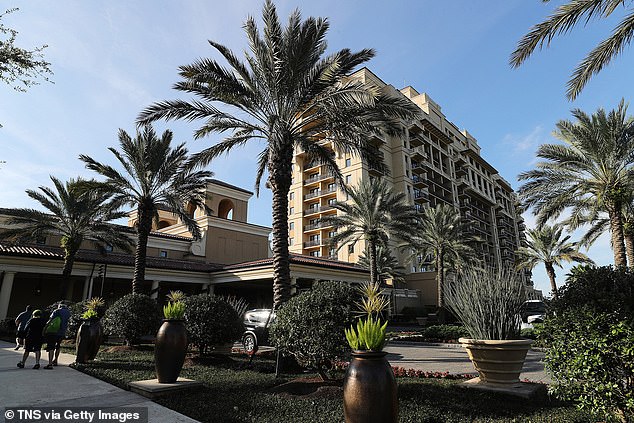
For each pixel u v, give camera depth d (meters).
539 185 18.86
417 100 62.72
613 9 7.71
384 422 3.89
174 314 6.85
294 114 12.12
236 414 5.00
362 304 6.42
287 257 11.05
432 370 10.09
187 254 33.03
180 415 4.98
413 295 43.94
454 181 61.75
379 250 37.28
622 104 16.78
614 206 17.33
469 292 7.11
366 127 12.08
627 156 16.84
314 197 50.41
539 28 8.31
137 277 17.89
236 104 12.17
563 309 4.81
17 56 9.85
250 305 36.75
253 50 11.77
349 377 4.10
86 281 22.78
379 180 25.62
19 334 12.48
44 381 7.25
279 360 8.11
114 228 22.62
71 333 15.13
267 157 14.80
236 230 36.81
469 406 5.40
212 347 10.55
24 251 21.17
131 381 6.88
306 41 10.80
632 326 4.07
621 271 4.75
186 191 19.59
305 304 6.52
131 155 18.14
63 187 21.05
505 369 6.33
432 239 29.91
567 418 4.98
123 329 12.76
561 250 35.22
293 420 4.71
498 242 74.31
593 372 4.26
